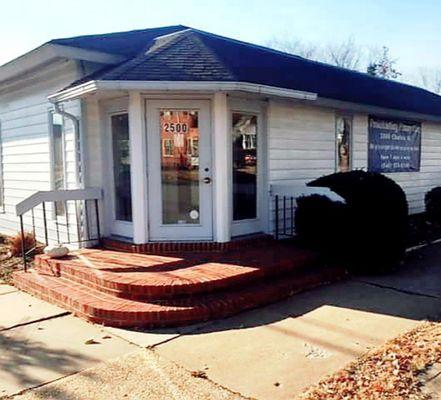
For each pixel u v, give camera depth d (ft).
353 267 23.56
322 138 32.09
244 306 17.90
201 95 23.53
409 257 27.25
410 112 38.99
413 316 17.01
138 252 23.59
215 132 23.70
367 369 12.51
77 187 26.12
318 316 17.16
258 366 13.02
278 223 27.78
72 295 18.49
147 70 22.13
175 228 24.29
